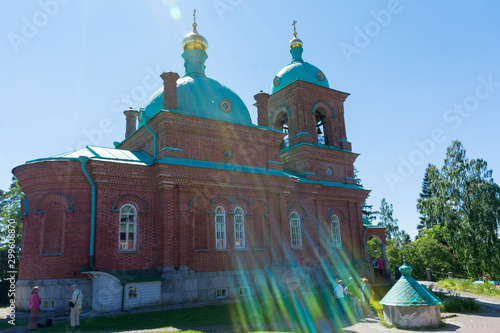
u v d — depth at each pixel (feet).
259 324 45.55
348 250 92.63
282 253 75.51
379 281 96.17
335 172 96.37
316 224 87.56
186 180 65.46
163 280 58.75
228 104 76.28
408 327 41.29
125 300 54.65
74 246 58.08
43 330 42.14
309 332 41.68
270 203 76.07
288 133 96.12
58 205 60.03
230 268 67.97
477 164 134.41
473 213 130.00
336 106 100.99
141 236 62.49
